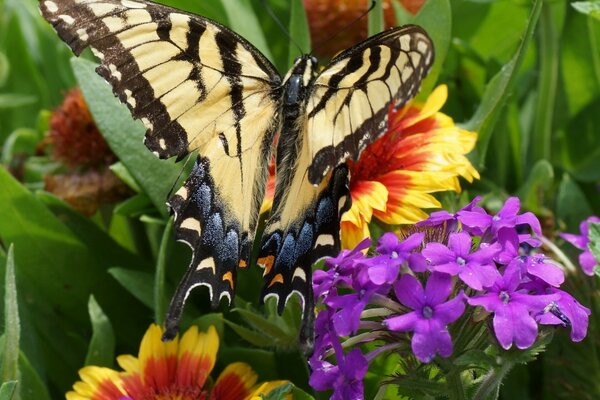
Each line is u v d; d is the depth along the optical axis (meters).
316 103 0.50
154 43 0.49
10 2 0.70
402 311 0.46
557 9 0.62
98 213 0.60
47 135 0.60
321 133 0.49
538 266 0.47
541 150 0.61
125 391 0.52
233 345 0.55
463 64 0.59
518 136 0.60
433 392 0.47
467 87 0.60
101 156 0.59
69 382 0.56
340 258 0.47
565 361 0.55
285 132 0.50
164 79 0.49
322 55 0.62
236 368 0.53
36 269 0.56
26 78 0.70
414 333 0.45
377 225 0.53
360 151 0.49
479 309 0.47
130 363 0.53
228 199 0.50
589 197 0.61
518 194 0.59
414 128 0.55
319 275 0.48
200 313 0.55
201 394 0.52
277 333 0.52
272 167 0.54
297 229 0.50
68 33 0.48
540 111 0.60
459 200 0.56
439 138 0.54
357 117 0.49
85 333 0.57
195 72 0.49
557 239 0.58
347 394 0.47
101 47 0.48
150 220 0.55
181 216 0.50
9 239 0.55
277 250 0.50
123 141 0.55
